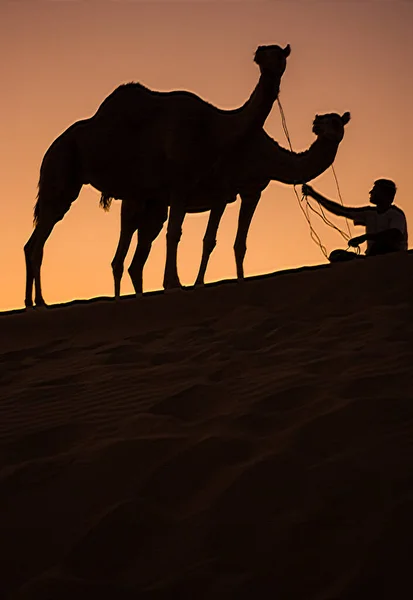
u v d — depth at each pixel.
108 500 5.36
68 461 6.01
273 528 4.70
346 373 7.20
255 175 17.02
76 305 14.77
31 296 17.98
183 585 4.29
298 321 10.41
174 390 7.58
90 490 5.52
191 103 17.05
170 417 6.75
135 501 5.22
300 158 17.03
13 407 7.87
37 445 6.57
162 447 6.00
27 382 9.12
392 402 6.14
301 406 6.50
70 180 18.03
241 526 4.77
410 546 4.26
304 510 4.81
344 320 9.88
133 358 9.75
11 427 7.09
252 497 5.06
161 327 12.28
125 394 7.77
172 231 16.48
